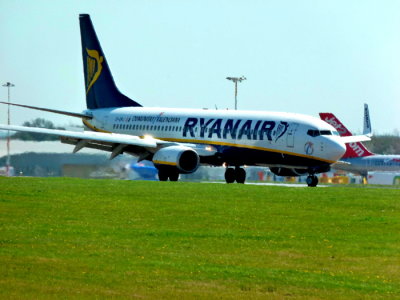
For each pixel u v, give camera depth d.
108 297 46.16
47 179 117.75
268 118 141.00
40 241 61.09
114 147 149.62
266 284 49.97
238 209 80.50
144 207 80.50
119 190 96.75
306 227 70.56
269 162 140.50
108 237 63.53
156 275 51.47
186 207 81.00
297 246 61.94
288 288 49.22
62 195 89.12
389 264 56.25
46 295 46.22
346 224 72.31
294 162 137.38
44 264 53.53
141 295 46.78
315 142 134.75
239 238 64.69
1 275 50.47
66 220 71.44
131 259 55.75
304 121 137.25
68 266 53.16
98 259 55.47
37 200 84.19
